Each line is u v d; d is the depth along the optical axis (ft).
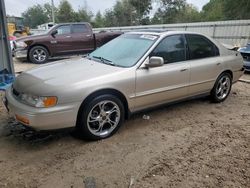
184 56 15.75
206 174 10.46
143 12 138.72
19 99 12.02
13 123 14.60
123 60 14.23
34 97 11.37
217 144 12.81
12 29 81.61
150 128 14.37
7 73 24.13
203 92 17.31
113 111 13.11
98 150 12.03
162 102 15.05
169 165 10.98
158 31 15.78
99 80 12.31
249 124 15.30
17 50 37.24
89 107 12.16
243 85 24.53
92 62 14.44
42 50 37.83
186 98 16.39
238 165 11.11
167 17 135.33
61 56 39.06
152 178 10.14
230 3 70.95
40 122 11.10
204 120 15.67
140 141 12.92
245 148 12.51
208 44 17.34
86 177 10.12
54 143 12.57
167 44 14.99
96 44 40.68
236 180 10.15
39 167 10.72
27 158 11.34
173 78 14.90
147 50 14.19
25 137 13.10
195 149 12.30
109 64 13.99
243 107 18.22
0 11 22.80
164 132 13.96
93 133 12.62
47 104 11.18
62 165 10.87
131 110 13.82
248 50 29.14
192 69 15.84
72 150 11.98
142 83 13.64
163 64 14.58
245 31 51.44
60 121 11.46
